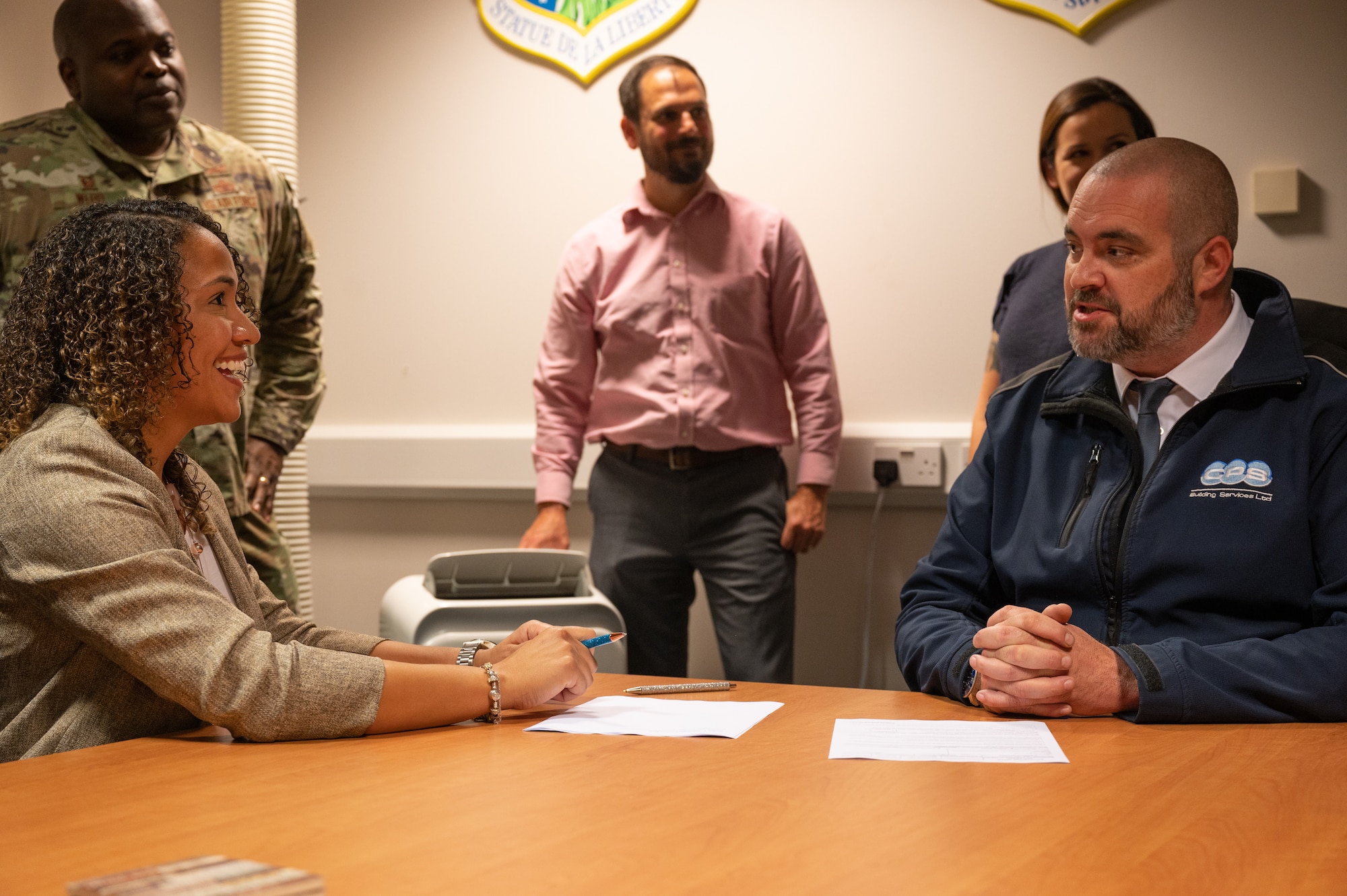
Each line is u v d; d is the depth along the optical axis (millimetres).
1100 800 874
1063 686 1173
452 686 1193
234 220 2334
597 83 3248
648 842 777
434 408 3482
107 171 2189
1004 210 2861
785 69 3049
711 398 2641
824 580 3057
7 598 1167
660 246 2707
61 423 1173
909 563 2975
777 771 979
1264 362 1361
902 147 2945
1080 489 1470
